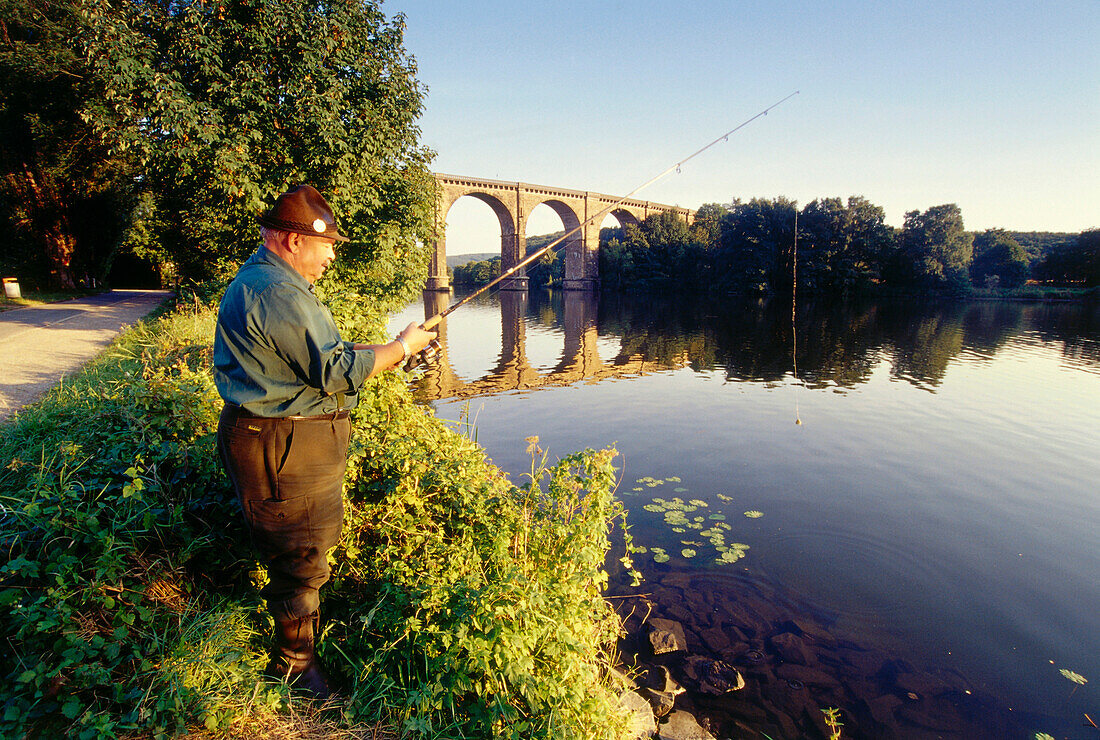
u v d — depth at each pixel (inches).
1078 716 151.2
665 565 225.3
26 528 91.9
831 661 170.9
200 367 205.2
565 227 3422.7
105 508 101.3
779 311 1728.6
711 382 649.6
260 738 79.3
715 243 2481.5
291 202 82.0
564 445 390.3
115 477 110.8
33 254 901.8
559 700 99.4
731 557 232.1
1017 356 847.1
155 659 84.0
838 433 433.1
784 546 243.3
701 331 1194.6
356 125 434.0
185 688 79.0
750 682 160.6
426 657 96.4
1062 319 1594.5
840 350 908.6
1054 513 284.7
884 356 845.8
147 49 395.9
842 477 333.7
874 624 189.6
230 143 384.8
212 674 84.4
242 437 78.7
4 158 821.9
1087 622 192.1
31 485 102.9
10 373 283.1
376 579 117.4
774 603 200.4
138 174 724.7
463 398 557.6
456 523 138.9
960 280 2394.2
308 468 83.0
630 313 1680.6
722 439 414.3
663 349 929.5
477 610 98.4
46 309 652.7
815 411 506.0
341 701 90.7
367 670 96.0
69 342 402.0
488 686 97.6
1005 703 155.4
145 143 388.8
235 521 113.0
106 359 297.9
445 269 2851.9
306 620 91.3
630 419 474.6
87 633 81.4
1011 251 2970.0
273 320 76.0
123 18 403.5
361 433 149.9
